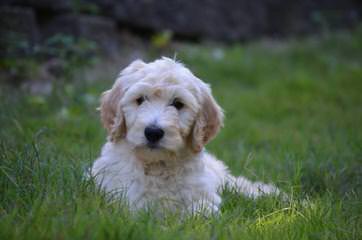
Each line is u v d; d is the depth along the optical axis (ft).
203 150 18.76
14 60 35.24
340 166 21.58
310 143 25.40
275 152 25.96
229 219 15.37
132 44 45.55
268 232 14.75
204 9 51.01
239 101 37.63
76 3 40.60
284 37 58.65
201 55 46.21
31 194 14.94
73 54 36.81
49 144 20.39
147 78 16.80
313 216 15.87
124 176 16.98
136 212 15.06
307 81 42.83
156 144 16.14
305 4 61.16
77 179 16.03
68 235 12.54
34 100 30.17
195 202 16.76
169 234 13.38
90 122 28.43
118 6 44.62
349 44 56.44
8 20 36.29
